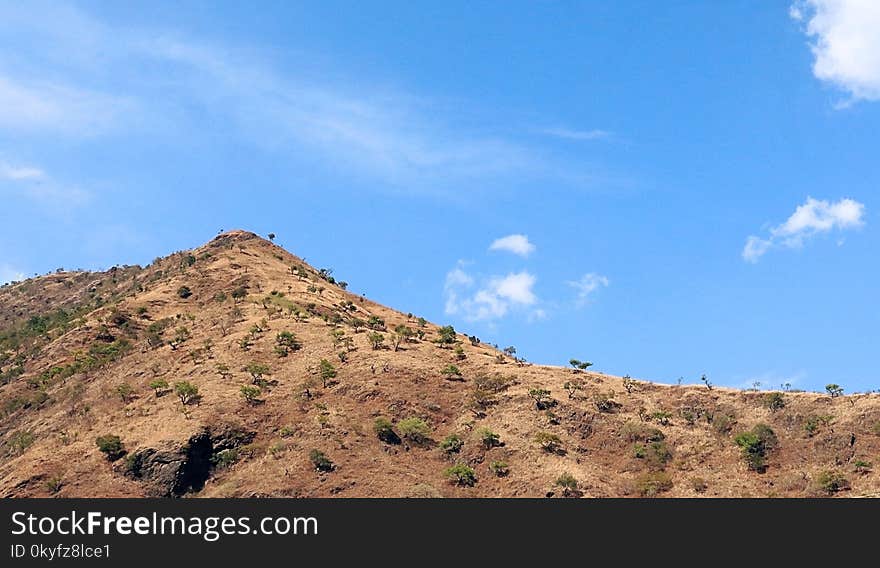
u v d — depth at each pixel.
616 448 77.44
